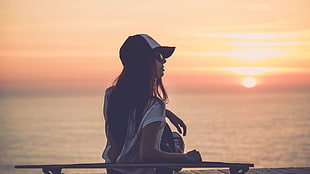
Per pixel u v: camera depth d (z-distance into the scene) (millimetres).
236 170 2816
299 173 4566
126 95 3012
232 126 173125
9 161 104500
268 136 140625
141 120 2957
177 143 3135
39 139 150750
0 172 86938
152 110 2936
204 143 128000
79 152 120250
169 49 3043
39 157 111312
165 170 3121
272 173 4582
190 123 188750
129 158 3037
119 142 3055
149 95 2992
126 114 3014
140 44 3033
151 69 3008
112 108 3068
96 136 156875
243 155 105125
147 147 2893
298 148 113375
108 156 3184
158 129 2920
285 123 180250
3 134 168500
